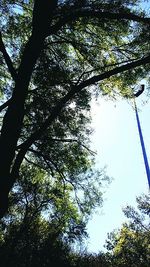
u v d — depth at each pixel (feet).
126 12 42.50
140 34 44.78
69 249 81.71
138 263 101.96
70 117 50.98
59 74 48.29
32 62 35.65
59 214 74.02
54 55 51.06
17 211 75.92
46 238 79.00
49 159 48.44
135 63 38.04
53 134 50.75
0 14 52.24
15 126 33.04
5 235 75.41
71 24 48.21
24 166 65.82
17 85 34.58
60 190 68.13
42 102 47.73
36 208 73.56
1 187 30.94
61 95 48.47
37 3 38.19
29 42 36.50
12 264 74.95
